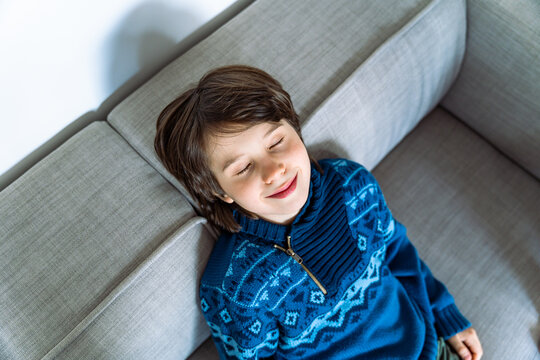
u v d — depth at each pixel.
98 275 0.60
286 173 0.56
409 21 0.74
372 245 0.74
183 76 0.71
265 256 0.64
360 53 0.73
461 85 0.92
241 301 0.63
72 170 0.65
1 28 0.53
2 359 0.56
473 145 0.97
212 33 0.77
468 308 0.83
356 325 0.74
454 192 0.93
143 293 0.61
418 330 0.76
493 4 0.77
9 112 0.62
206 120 0.54
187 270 0.65
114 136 0.70
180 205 0.65
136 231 0.62
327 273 0.67
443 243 0.89
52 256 0.60
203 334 0.74
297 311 0.68
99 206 0.63
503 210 0.90
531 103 0.81
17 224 0.62
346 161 0.74
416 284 0.80
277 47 0.73
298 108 0.70
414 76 0.78
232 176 0.56
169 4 0.70
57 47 0.60
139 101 0.71
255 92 0.57
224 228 0.66
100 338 0.58
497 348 0.79
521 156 0.91
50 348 0.56
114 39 0.67
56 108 0.68
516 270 0.85
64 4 0.56
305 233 0.66
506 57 0.80
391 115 0.81
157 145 0.63
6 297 0.58
